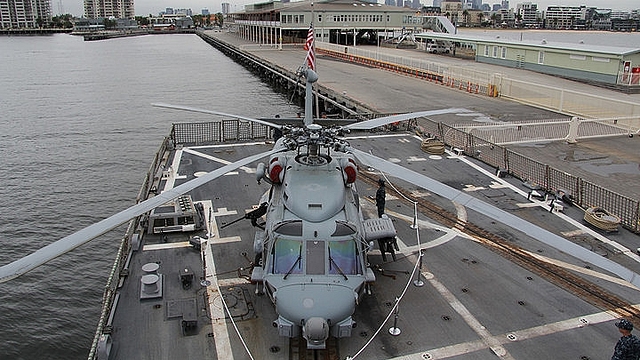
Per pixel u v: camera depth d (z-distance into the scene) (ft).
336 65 257.14
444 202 67.51
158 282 44.42
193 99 211.20
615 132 114.42
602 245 55.47
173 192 39.01
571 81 182.39
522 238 57.21
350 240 39.91
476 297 45.32
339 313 35.42
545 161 92.84
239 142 93.66
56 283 72.38
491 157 89.51
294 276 38.09
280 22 331.57
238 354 37.47
